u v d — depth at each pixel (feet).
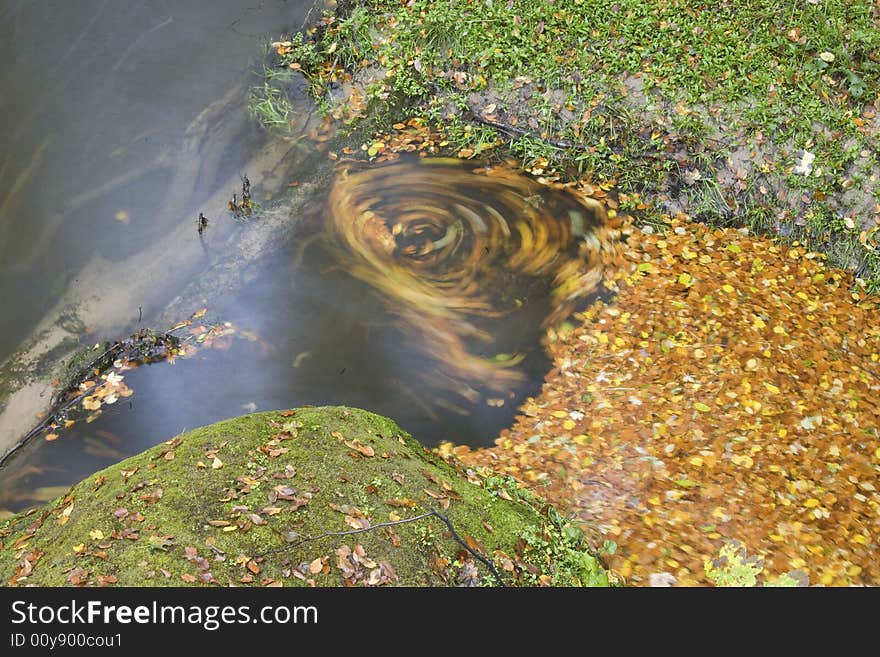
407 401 11.78
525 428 11.46
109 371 12.02
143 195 14.05
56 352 12.21
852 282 13.12
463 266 13.28
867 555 10.19
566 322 12.61
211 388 11.87
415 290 13.00
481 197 14.11
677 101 14.32
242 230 13.65
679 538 10.24
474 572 9.12
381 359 12.23
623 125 14.38
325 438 9.94
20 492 10.93
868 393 11.73
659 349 12.19
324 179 14.37
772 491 10.68
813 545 10.23
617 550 10.13
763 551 10.15
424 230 13.67
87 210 13.82
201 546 8.89
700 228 13.70
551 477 10.87
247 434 9.92
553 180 14.29
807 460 10.98
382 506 9.37
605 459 11.02
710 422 11.33
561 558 9.68
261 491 9.32
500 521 9.71
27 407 11.68
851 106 14.11
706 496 10.62
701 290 12.87
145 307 12.71
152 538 8.91
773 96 14.17
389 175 14.43
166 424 11.50
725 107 14.15
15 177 14.16
